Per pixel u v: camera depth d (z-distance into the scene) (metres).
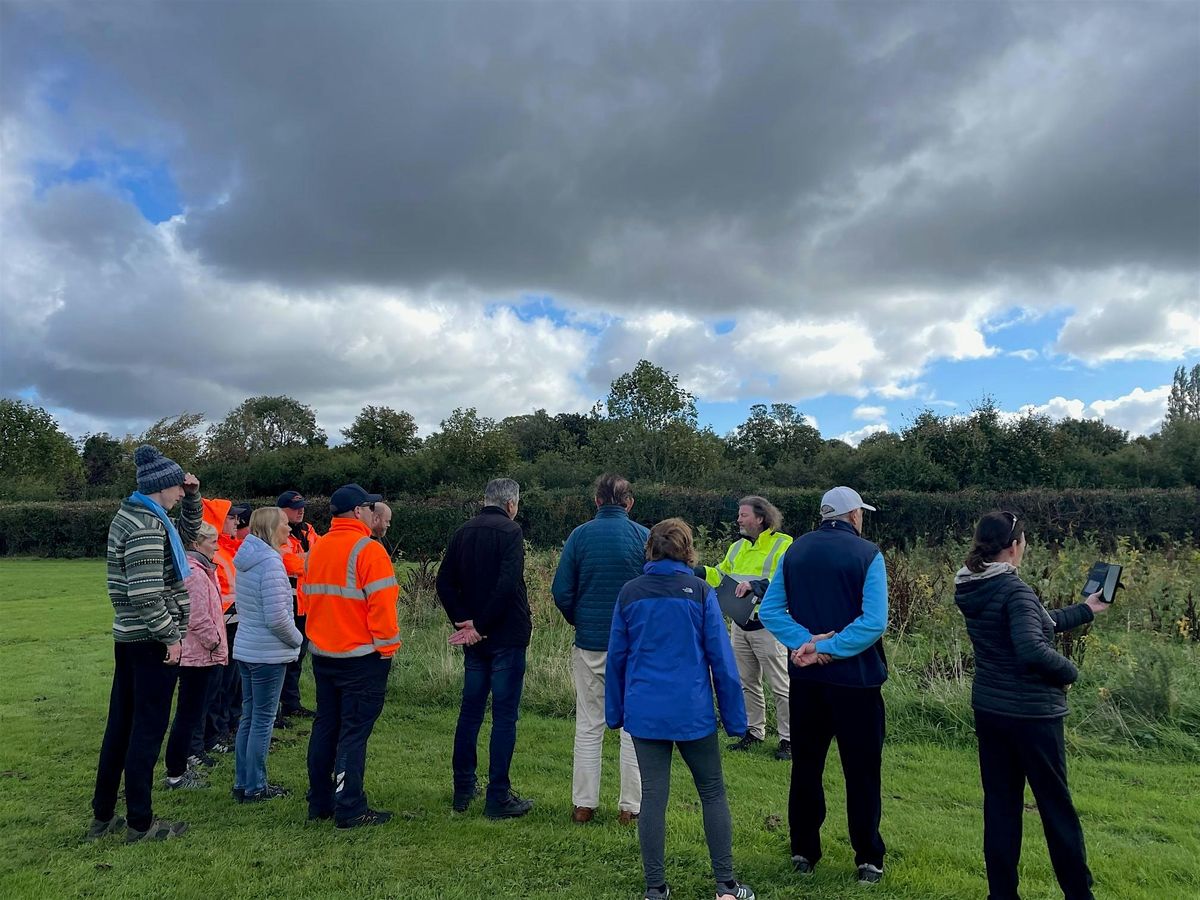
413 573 12.98
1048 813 3.26
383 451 33.50
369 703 4.55
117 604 4.14
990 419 21.81
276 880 3.81
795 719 3.85
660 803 3.58
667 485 23.58
